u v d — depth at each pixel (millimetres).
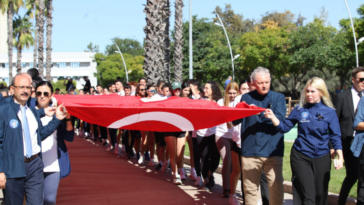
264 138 4418
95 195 6305
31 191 4008
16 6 38812
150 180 7570
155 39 12773
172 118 4734
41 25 26891
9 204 3879
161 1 12781
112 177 7809
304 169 4398
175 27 19094
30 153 3943
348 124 5168
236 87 5859
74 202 5863
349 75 43812
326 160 4406
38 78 5719
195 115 4645
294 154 4492
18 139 3846
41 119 4480
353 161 5105
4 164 3812
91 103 4738
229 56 51312
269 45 44562
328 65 40500
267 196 5398
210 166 6781
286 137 16125
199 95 7746
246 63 46500
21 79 3928
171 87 7691
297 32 42625
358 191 4730
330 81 49312
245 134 4527
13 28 40594
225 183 6164
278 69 44875
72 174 8062
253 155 4441
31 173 3994
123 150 11570
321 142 4398
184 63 52188
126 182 7344
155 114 4574
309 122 4406
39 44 27016
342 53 38156
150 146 9391
